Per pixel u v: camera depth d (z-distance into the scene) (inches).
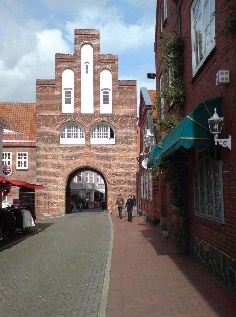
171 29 564.7
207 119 303.4
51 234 769.6
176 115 514.3
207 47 358.6
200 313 239.9
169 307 255.4
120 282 333.7
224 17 292.5
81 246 583.5
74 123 1489.9
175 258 441.1
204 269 373.7
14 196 1428.4
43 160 1461.6
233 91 274.7
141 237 672.4
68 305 273.6
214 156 328.8
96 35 1509.6
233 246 287.7
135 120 1496.1
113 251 512.7
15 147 1457.9
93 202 2393.0
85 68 1502.2
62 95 1489.9
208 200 365.4
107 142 1497.3
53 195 1455.5
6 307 270.7
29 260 463.8
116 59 1505.9
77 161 1478.8
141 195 1255.5
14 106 1621.6
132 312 247.6
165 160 471.2
